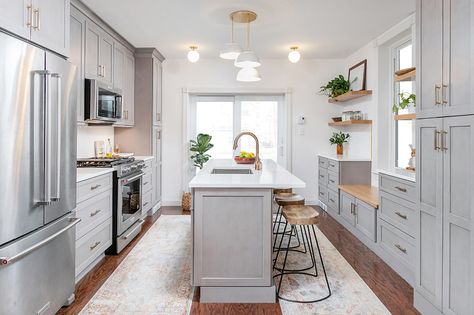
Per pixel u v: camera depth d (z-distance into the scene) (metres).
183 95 5.54
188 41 4.54
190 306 2.29
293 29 4.05
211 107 5.75
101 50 3.73
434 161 2.02
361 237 3.73
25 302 1.78
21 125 1.71
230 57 3.59
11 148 1.65
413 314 2.18
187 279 2.72
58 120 1.98
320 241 3.73
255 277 2.34
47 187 1.87
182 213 5.04
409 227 2.66
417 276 2.22
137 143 4.89
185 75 5.54
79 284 2.62
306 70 5.60
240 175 2.74
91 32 3.49
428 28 2.08
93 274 2.81
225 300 2.35
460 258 1.78
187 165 5.65
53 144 1.96
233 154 5.75
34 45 1.92
